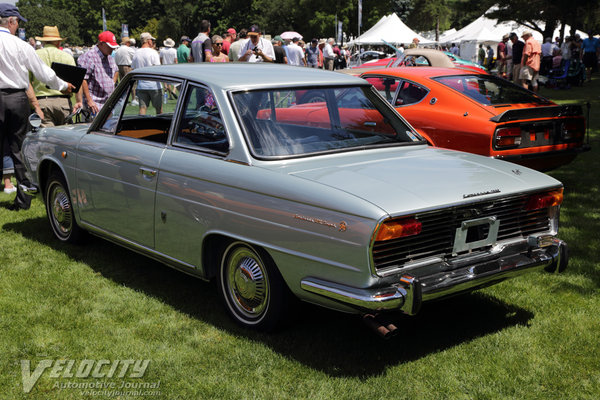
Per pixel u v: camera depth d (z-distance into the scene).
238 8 82.62
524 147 6.21
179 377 3.14
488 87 6.89
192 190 3.66
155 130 4.45
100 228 4.60
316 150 3.64
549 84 20.78
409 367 3.22
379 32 35.41
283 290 3.37
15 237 5.46
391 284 2.98
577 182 7.47
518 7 34.66
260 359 3.29
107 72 8.13
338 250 2.97
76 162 4.70
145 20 94.75
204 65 4.29
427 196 3.05
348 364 3.25
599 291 4.24
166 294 4.21
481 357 3.33
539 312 3.93
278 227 3.21
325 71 4.41
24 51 5.91
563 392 3.00
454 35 40.09
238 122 3.54
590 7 32.88
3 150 6.28
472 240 3.26
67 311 3.89
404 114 6.87
